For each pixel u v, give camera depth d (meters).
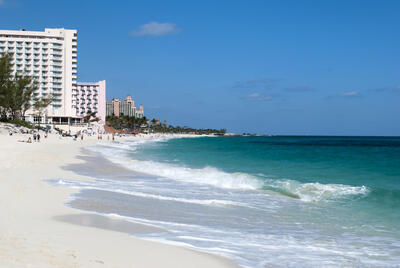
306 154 55.56
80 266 6.93
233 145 104.25
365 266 8.51
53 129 116.94
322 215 14.09
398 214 14.15
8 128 85.31
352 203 16.45
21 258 6.99
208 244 9.72
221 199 17.28
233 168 33.34
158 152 61.22
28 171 23.72
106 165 32.41
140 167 31.45
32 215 11.70
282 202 16.81
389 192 18.14
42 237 8.92
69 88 154.50
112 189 18.77
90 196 16.22
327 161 40.81
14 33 147.75
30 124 106.94
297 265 8.39
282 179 23.48
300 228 12.09
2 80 99.12
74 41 156.38
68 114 153.88
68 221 11.23
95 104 187.75
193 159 45.16
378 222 12.99
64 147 56.06
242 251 9.22
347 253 9.46
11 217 11.13
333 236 11.14
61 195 15.95
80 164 31.78
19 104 103.75
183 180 23.86
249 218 13.43
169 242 9.59
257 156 51.22
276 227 12.16
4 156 32.31
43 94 149.62
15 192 15.65
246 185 21.59
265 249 9.54
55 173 24.03
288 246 9.95
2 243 8.02
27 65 148.62
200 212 14.13
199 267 7.67
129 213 13.20
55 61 151.50
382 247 10.03
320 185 20.50
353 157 47.38
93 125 163.62
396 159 42.84
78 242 8.74
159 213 13.55
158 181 23.19
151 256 8.15
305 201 17.09
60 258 7.28
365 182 23.06
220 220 12.92
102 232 10.03
